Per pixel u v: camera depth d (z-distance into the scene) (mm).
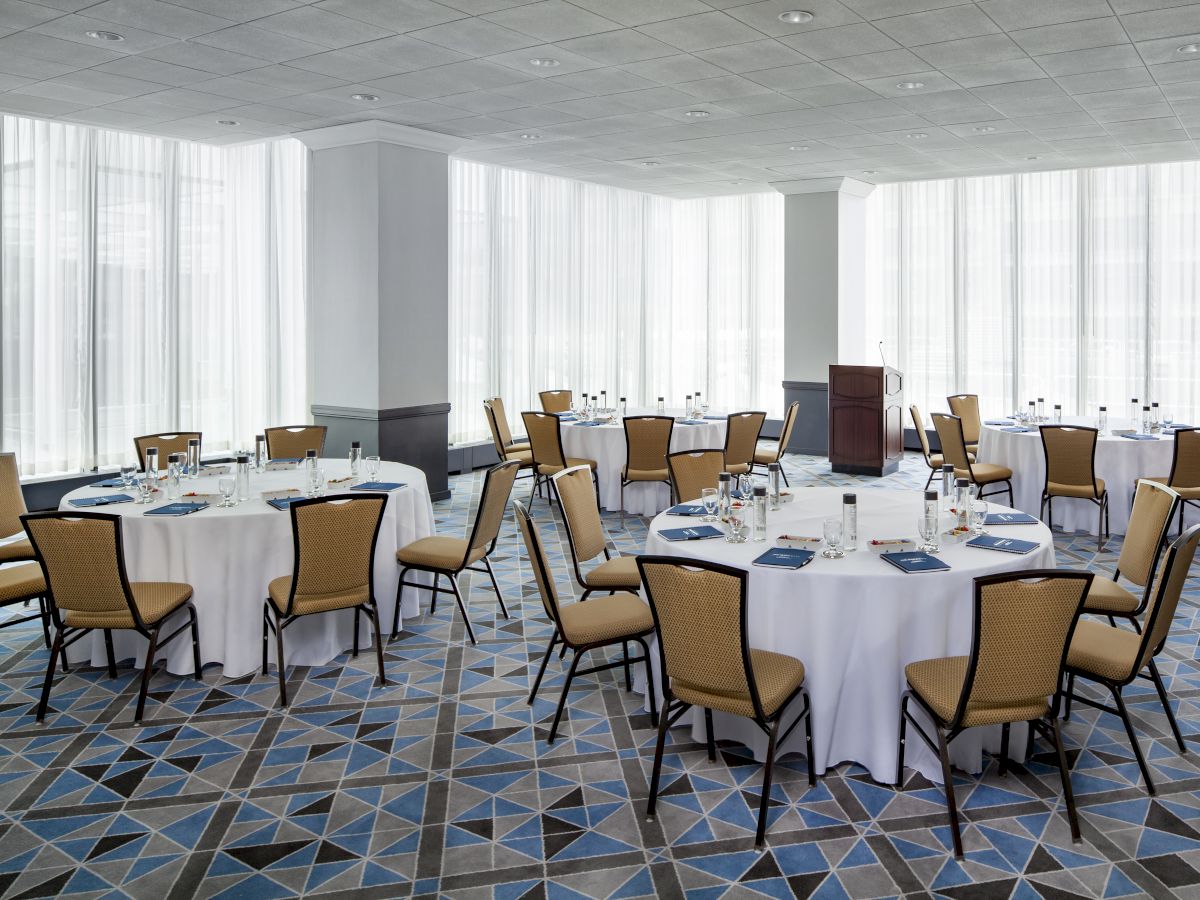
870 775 3783
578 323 12484
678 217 14188
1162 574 3527
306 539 4477
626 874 3148
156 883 3098
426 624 5793
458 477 10867
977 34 5574
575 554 4977
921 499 5293
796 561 3852
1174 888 3043
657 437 8438
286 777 3836
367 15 5238
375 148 8312
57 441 8445
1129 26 5426
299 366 10195
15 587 4867
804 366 12133
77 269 8461
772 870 3166
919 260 12414
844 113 7785
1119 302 11219
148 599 4555
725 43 5773
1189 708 4441
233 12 5180
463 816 3527
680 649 3469
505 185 11273
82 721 4367
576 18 5285
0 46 5832
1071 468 7602
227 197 9703
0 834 3404
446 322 9203
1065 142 9047
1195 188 10656
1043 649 3232
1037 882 3084
